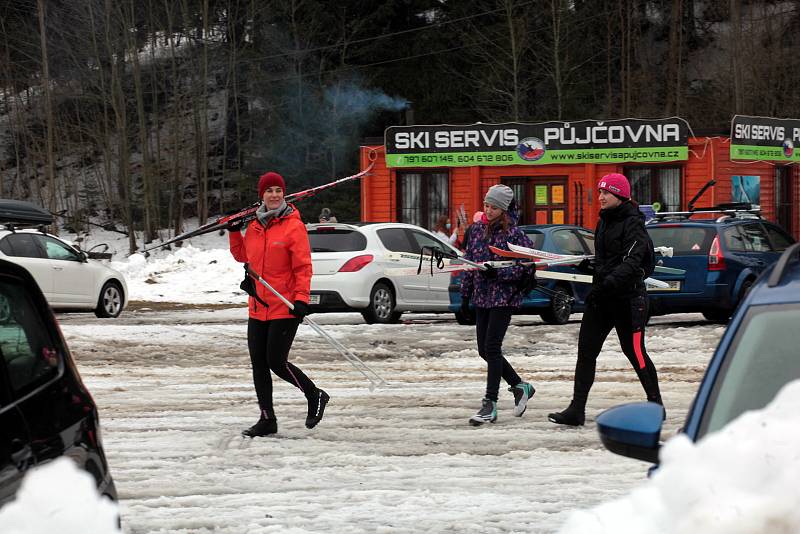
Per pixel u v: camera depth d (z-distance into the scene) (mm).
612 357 20172
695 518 2717
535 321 28828
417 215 46531
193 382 17781
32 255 29359
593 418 13867
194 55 77812
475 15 73750
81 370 19312
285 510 9422
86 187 77875
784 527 2619
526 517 9078
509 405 14969
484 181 45781
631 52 82938
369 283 27359
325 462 11461
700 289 25516
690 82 82375
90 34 73375
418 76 76375
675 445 2984
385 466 11234
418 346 22266
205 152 73250
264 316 12844
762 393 4738
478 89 76312
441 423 13641
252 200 75812
